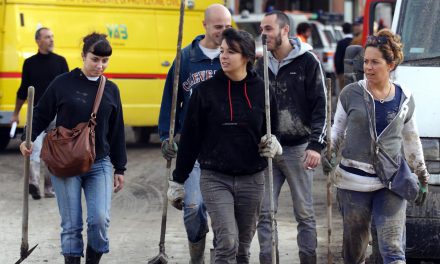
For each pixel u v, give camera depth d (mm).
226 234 13172
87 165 14219
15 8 31250
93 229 14430
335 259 17516
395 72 16500
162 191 25203
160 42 33344
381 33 13477
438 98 16016
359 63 17125
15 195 24594
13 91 30984
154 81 33125
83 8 32250
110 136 14852
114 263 17312
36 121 14672
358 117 13484
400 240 13539
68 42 32000
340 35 57594
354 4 84562
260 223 15305
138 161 30641
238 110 13188
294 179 15492
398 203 13500
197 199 15273
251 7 76125
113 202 23656
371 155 13453
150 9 33219
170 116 15672
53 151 14219
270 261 15203
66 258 14430
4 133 33000
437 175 15555
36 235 19734
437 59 17188
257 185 13430
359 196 13570
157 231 20250
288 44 15445
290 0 82375
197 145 13484
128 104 32781
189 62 15734
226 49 13109
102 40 14453
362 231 13750
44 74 24766
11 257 17734
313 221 15617
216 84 13289
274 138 13305
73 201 14422
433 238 15461
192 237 15555
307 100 15461
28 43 31297
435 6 18188
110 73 32438
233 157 13203
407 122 13594
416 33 17875
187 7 33906
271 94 13609
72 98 14445
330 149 14000
